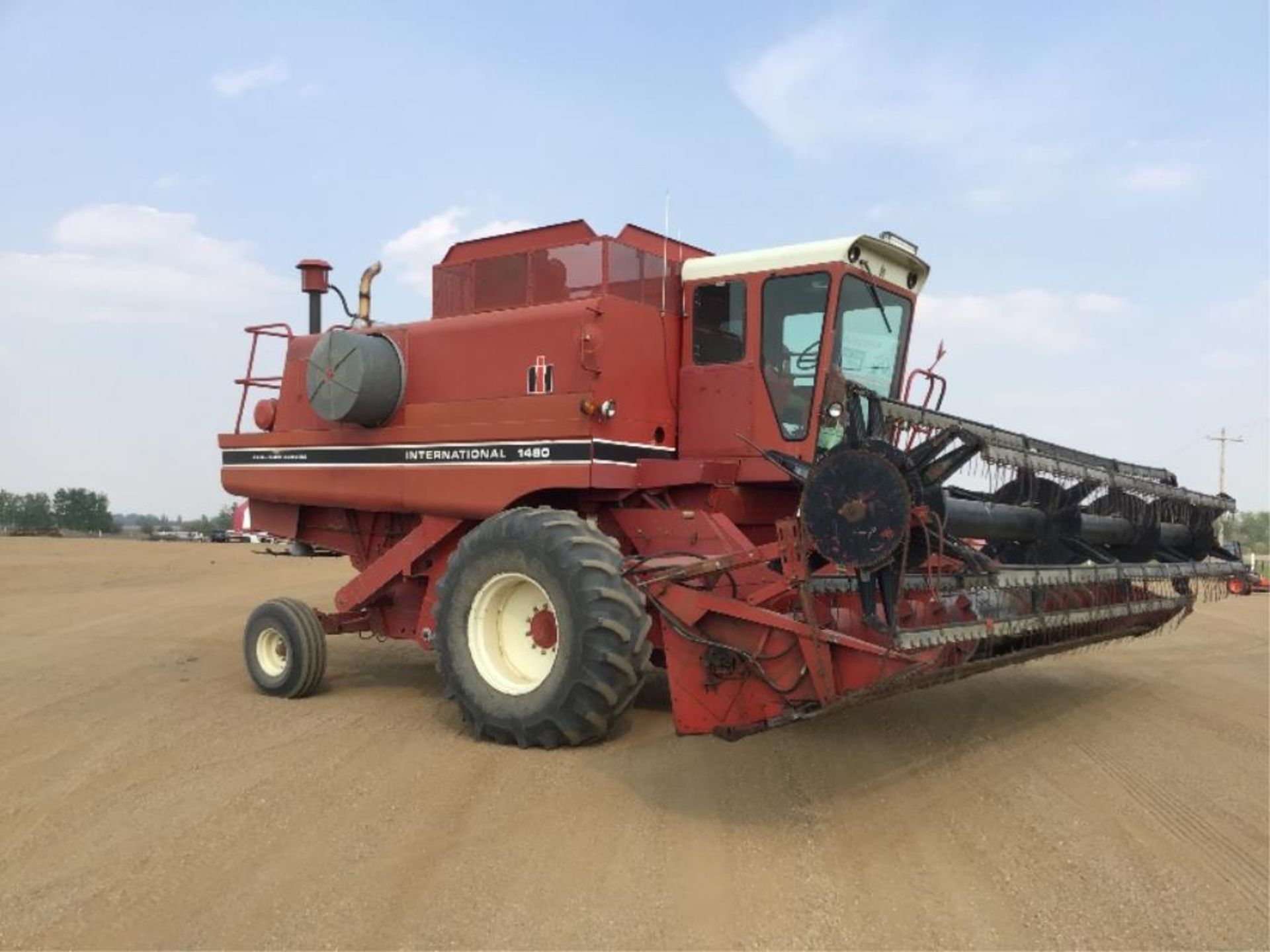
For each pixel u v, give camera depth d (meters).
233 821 5.11
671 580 5.77
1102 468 6.82
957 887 4.25
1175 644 11.91
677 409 7.90
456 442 7.86
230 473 9.77
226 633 12.52
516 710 6.48
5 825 5.11
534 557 6.45
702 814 5.18
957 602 5.59
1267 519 33.62
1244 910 4.05
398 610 8.71
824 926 3.88
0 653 10.90
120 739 6.88
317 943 3.77
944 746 6.60
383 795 5.53
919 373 8.02
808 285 7.42
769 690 5.43
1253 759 6.38
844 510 4.86
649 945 3.73
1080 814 5.21
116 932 3.88
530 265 8.06
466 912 4.02
